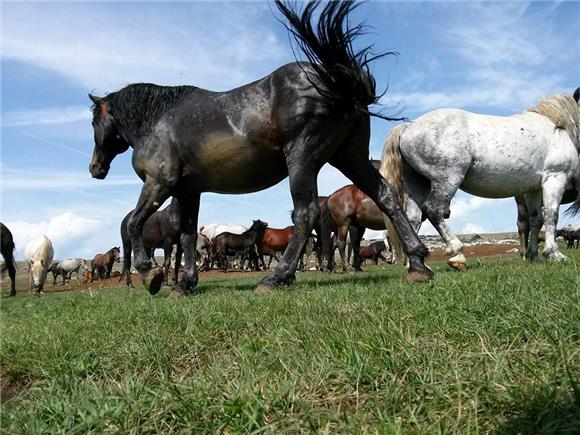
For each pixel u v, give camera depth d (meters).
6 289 24.53
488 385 2.10
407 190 8.59
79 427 2.30
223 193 7.51
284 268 6.38
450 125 8.05
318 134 6.16
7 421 2.51
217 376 2.72
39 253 20.31
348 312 4.11
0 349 4.18
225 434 2.18
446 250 7.97
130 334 4.19
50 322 5.45
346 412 2.14
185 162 7.15
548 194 8.62
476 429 1.81
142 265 7.52
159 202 7.34
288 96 6.20
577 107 8.95
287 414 2.23
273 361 2.89
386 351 2.68
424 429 1.87
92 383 3.01
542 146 8.47
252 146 6.55
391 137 8.66
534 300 3.38
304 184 6.24
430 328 3.21
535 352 2.51
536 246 9.48
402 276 7.84
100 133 8.31
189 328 4.06
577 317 2.91
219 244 26.80
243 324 4.18
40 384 3.42
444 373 2.34
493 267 7.30
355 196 15.52
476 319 3.18
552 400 1.91
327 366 2.61
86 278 30.94
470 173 8.27
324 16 5.74
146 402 2.49
